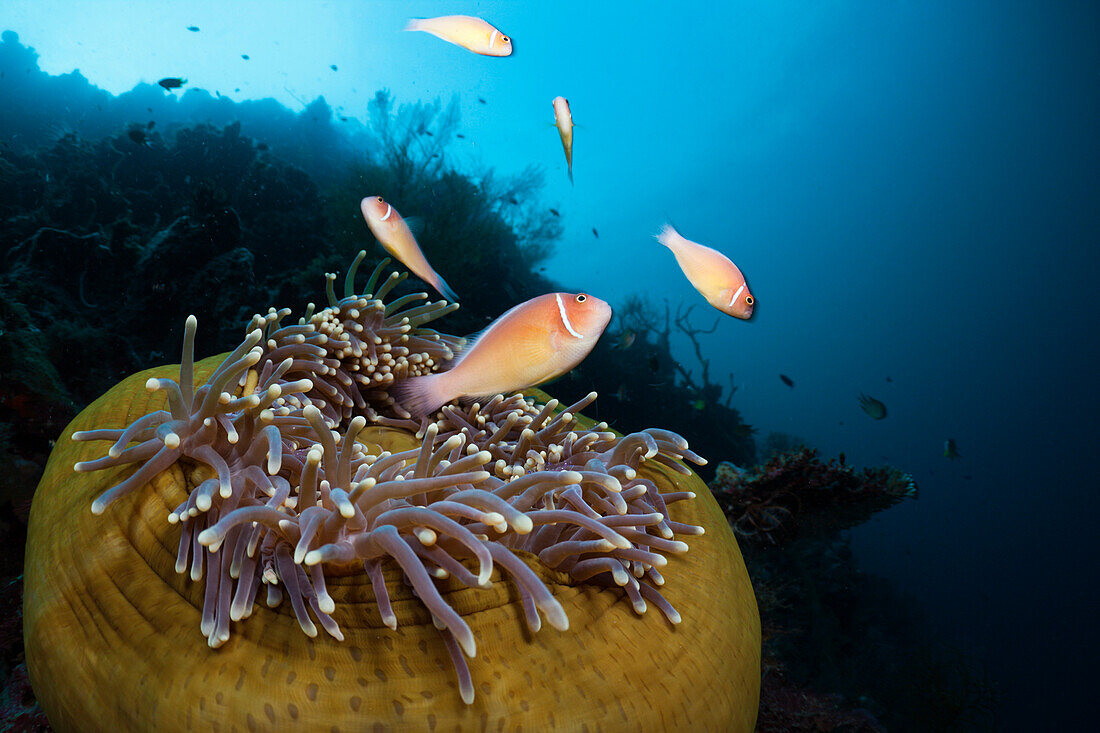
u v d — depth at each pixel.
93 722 0.20
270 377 0.28
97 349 0.58
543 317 0.26
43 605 0.23
